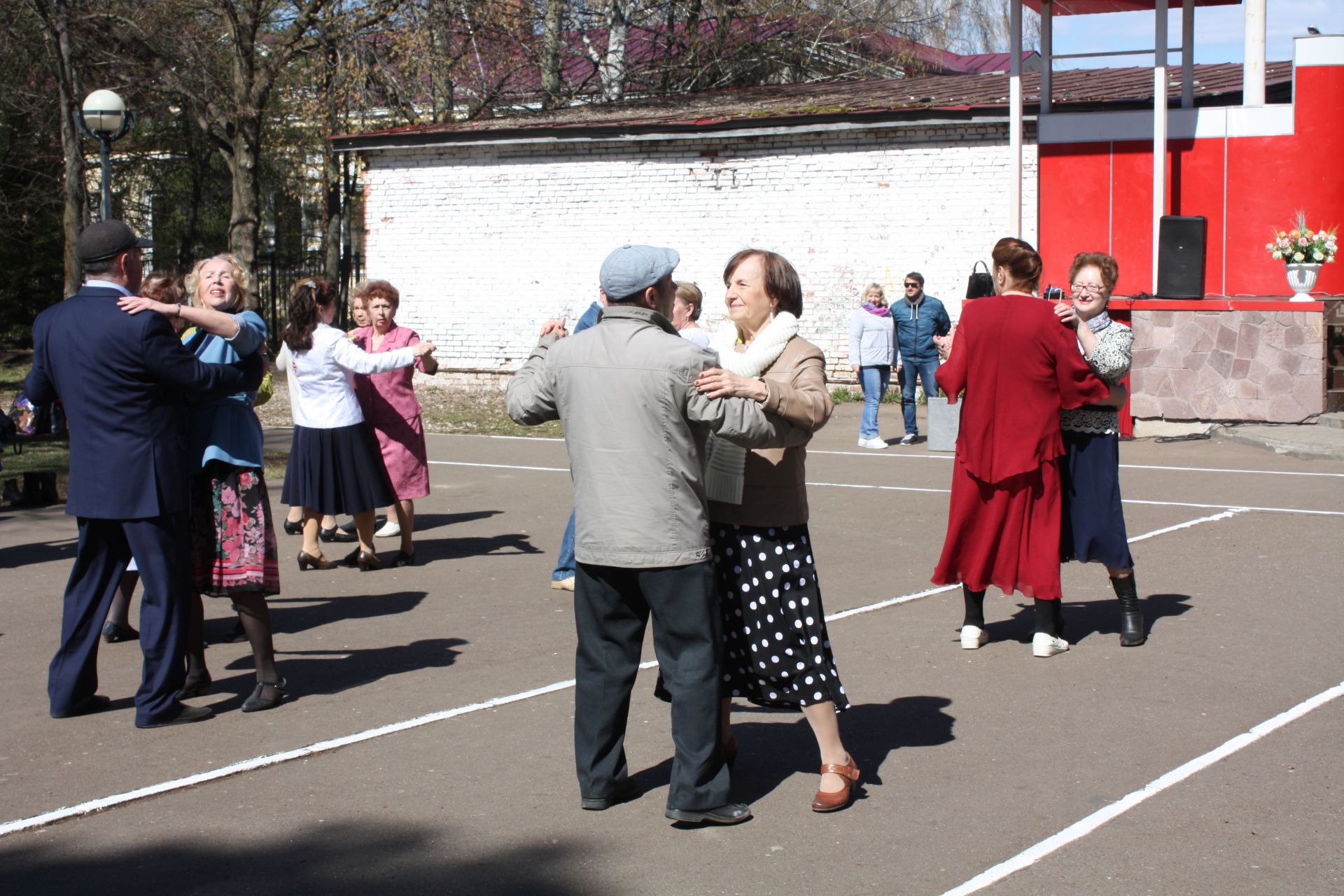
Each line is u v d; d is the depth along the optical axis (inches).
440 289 839.7
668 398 155.7
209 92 936.3
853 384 744.3
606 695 168.4
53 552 352.5
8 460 507.5
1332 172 621.3
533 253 814.5
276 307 1143.6
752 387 157.2
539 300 816.3
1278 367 528.7
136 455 199.9
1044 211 677.3
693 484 159.5
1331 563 306.3
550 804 172.6
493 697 219.0
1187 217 540.4
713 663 162.2
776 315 172.7
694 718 161.8
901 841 158.7
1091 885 145.3
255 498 212.5
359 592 302.5
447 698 219.1
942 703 212.5
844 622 265.4
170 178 1215.6
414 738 198.8
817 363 169.8
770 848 157.2
